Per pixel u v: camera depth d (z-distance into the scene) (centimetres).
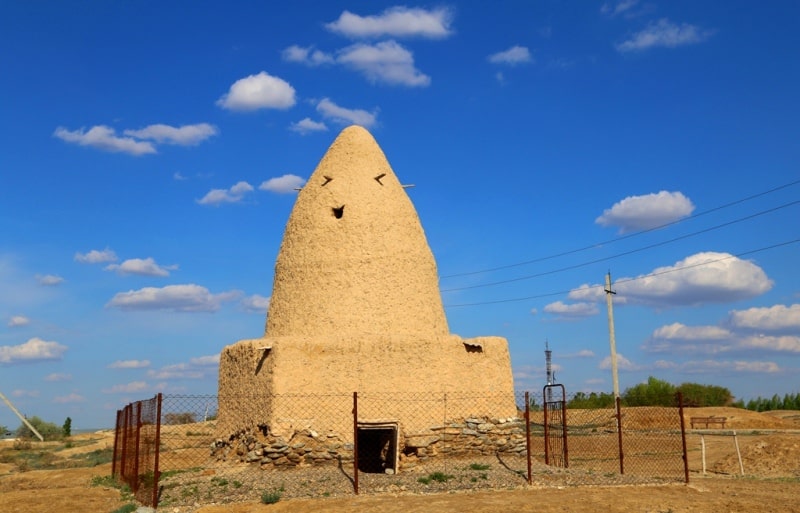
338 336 1691
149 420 1422
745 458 2131
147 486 1456
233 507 1264
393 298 1820
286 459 1562
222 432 1809
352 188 1897
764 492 1472
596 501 1282
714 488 1503
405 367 1681
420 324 1845
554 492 1368
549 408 2122
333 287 1805
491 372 1775
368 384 1650
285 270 1900
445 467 1588
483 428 1705
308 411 1603
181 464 1848
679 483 1530
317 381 1627
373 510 1200
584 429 3216
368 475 1518
